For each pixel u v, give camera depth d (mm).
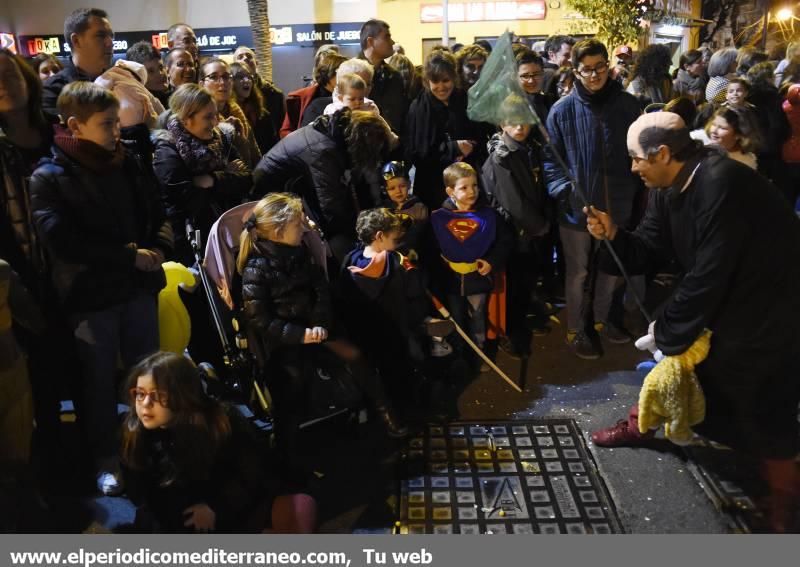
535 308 4945
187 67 4859
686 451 3270
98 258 2912
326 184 3775
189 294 3719
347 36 15141
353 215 3918
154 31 15180
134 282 3109
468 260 4027
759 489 3004
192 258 3848
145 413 2354
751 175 2518
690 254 2699
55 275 2969
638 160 2641
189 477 2414
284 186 3900
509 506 2953
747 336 2627
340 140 3773
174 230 3762
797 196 5656
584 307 4344
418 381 3910
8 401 2695
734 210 2473
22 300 2844
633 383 3955
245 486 2514
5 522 2725
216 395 3174
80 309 2984
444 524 2852
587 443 3395
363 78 4148
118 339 3139
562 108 4035
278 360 3109
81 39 3652
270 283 3090
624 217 4105
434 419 3648
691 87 7422
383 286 3496
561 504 2957
